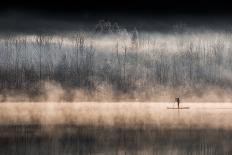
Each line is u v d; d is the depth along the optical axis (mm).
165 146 168375
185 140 183500
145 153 154500
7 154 152250
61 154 152500
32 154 152000
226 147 166125
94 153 154000
